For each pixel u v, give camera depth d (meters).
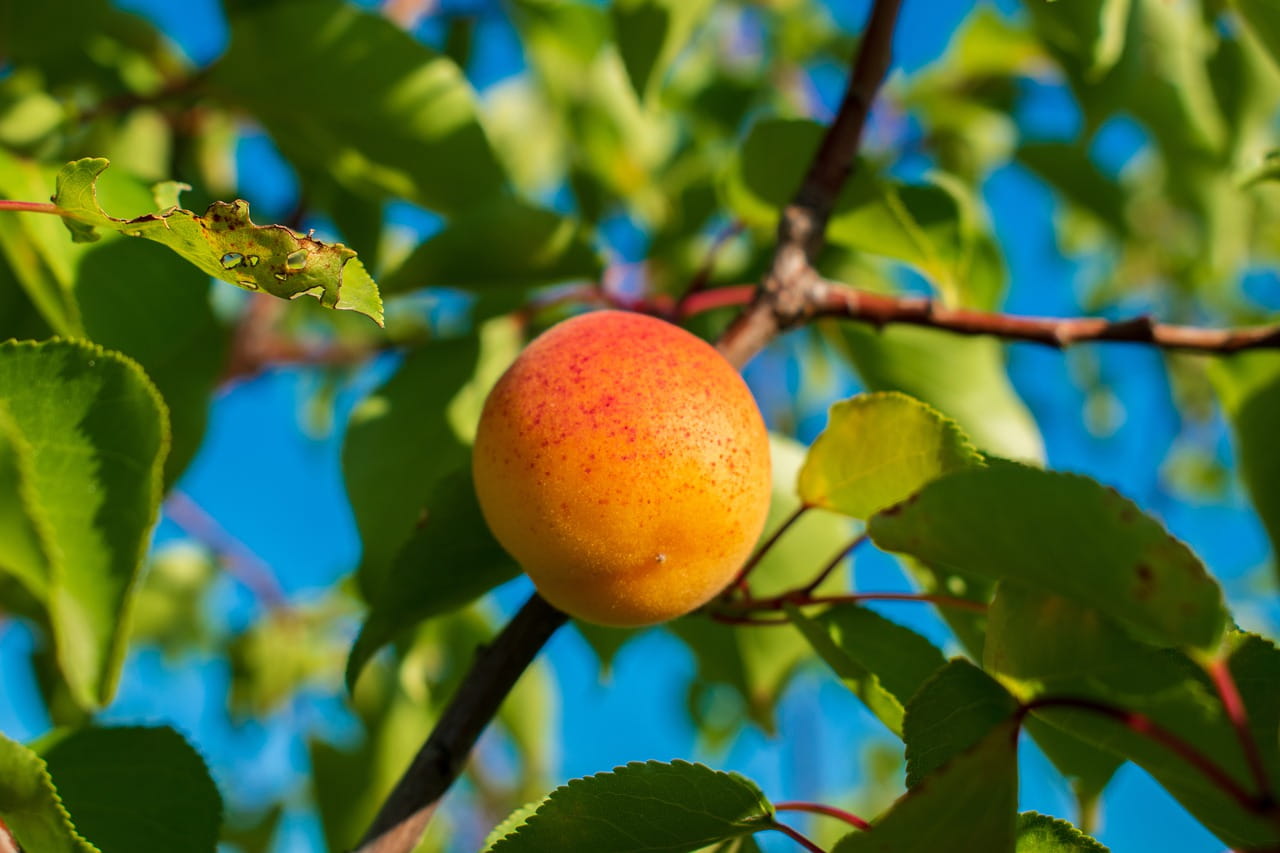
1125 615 0.41
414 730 0.62
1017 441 0.55
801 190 0.50
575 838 0.43
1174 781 0.42
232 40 0.54
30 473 0.42
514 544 0.45
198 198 0.58
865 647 0.47
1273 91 0.62
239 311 0.73
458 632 0.62
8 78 0.56
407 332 0.72
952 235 0.52
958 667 0.43
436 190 0.55
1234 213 0.68
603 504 0.44
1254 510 0.53
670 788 0.43
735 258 0.63
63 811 0.40
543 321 0.57
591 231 0.73
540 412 0.44
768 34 0.86
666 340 0.45
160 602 0.77
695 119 0.77
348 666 0.47
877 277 0.60
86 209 0.41
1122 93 0.57
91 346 0.42
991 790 0.41
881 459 0.45
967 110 0.79
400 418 0.53
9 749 0.40
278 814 0.79
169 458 0.51
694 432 0.44
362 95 0.55
